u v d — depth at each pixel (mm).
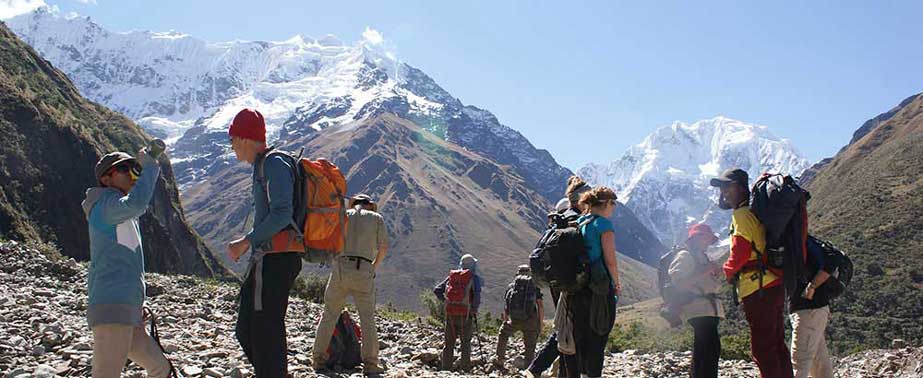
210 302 16594
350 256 9078
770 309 7215
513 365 12281
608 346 20156
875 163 164250
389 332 15953
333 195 6512
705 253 8312
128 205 5504
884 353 14312
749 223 7254
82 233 69750
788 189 7117
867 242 108812
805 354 7648
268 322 6086
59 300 13367
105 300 5551
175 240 85125
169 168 95125
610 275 7633
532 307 12031
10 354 7895
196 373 7770
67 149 76062
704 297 8164
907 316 74375
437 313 26281
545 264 7773
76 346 8469
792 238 7152
